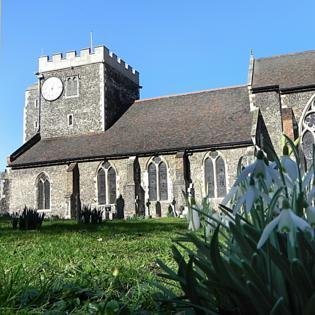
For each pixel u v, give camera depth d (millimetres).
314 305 1882
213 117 33562
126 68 41219
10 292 3146
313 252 2043
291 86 30938
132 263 5496
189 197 3031
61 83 38875
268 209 2221
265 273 2182
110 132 36375
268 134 30688
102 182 33281
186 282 2293
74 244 8352
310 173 2236
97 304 3102
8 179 37094
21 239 9797
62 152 35594
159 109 37188
